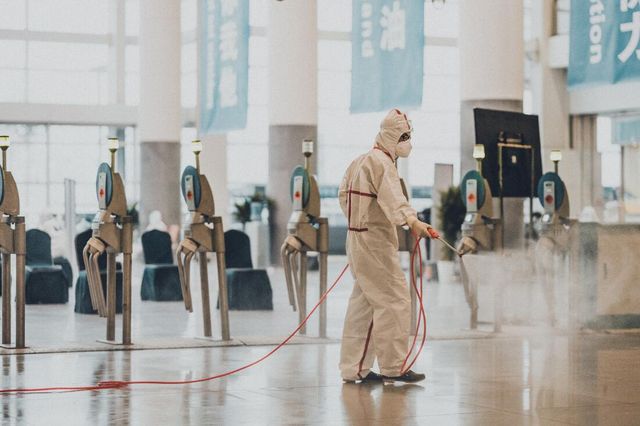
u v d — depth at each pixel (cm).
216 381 807
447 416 646
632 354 979
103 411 667
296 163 2667
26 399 717
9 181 1026
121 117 3231
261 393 744
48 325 1312
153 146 2925
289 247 1158
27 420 634
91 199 3291
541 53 3155
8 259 1051
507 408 676
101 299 1095
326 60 3550
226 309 1106
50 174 3253
